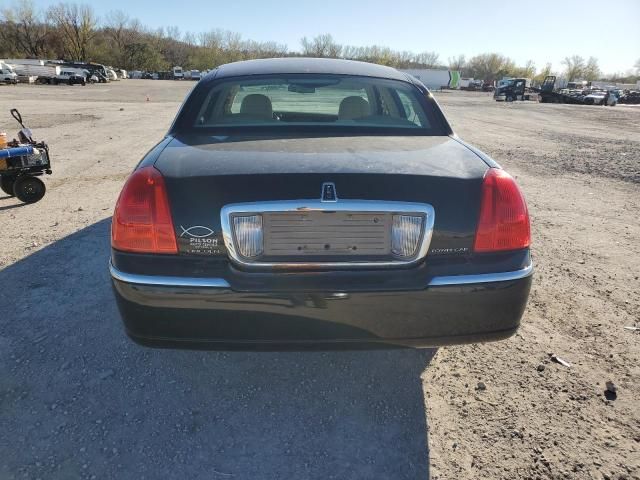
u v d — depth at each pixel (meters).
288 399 2.31
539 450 1.99
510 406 2.25
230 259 1.84
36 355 2.58
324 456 1.97
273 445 2.02
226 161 1.98
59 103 22.70
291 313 1.85
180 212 1.84
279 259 1.85
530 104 40.59
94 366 2.51
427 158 2.09
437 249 1.89
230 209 1.82
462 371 2.53
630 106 49.84
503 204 1.95
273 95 2.81
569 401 2.29
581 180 7.52
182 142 2.30
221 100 2.74
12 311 3.00
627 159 9.80
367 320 1.88
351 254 1.86
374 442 2.04
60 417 2.15
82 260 3.78
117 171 7.22
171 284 1.83
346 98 2.82
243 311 1.85
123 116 16.77
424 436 2.08
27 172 5.48
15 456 1.93
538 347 2.75
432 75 84.94
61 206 5.34
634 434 2.08
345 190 1.83
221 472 1.88
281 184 1.83
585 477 1.86
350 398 2.32
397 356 2.66
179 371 2.49
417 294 1.86
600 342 2.80
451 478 1.86
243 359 2.61
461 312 1.92
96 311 3.02
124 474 1.86
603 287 3.53
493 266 1.93
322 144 2.24
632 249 4.35
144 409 2.21
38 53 87.00
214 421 2.15
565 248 4.35
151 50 98.25
